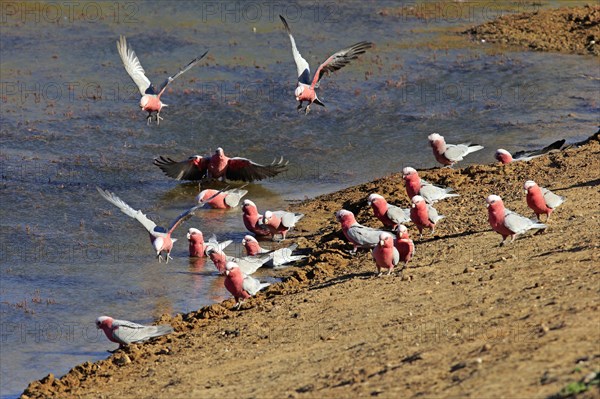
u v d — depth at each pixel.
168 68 35.75
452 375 10.59
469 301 13.48
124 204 16.23
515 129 28.47
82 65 36.19
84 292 18.30
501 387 9.86
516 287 13.58
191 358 14.02
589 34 38.19
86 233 21.72
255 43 39.00
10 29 40.34
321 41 39.28
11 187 24.77
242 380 12.42
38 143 28.45
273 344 13.81
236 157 26.20
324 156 27.44
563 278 13.46
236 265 16.20
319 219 21.67
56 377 14.73
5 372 14.98
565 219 16.83
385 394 10.48
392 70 35.31
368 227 17.77
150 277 19.00
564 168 20.69
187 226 22.08
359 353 12.39
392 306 14.16
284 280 17.81
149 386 13.09
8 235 21.52
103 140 28.88
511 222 15.65
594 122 28.66
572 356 10.24
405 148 27.72
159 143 28.77
